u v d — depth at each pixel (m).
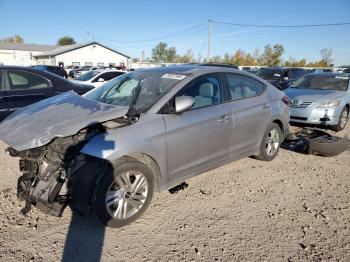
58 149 3.05
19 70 5.87
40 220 3.22
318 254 2.82
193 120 3.62
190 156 3.69
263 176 4.60
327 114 7.41
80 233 3.02
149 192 3.30
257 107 4.57
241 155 4.52
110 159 2.91
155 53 76.31
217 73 4.16
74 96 4.10
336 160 5.54
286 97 5.34
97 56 47.06
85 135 3.04
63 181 3.02
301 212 3.56
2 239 2.88
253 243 2.95
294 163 5.26
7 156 5.09
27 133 3.02
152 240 2.95
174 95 3.54
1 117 5.56
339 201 3.88
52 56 44.69
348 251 2.87
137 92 3.55
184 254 2.76
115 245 2.86
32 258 2.64
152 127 3.25
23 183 3.26
